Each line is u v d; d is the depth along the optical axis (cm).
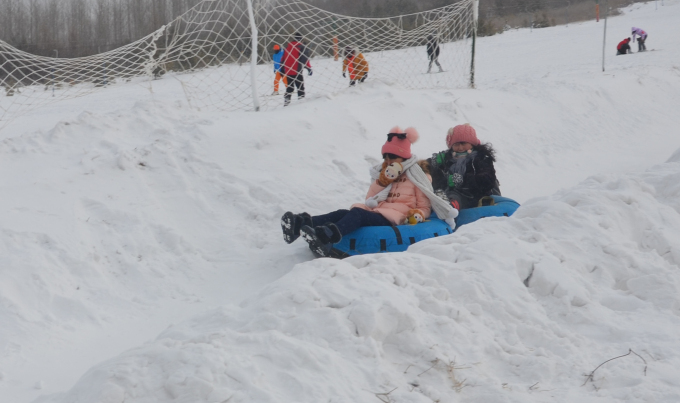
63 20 3747
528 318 369
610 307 397
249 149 787
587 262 432
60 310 500
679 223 491
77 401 281
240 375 285
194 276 586
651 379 320
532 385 322
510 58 2516
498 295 379
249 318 339
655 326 370
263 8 1022
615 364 335
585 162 1079
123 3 3759
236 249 632
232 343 309
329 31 1218
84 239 586
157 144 753
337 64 1788
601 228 465
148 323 503
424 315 351
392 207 637
